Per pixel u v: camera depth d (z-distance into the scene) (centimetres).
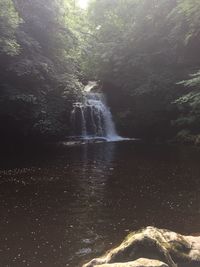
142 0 2852
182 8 2183
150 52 2845
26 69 2056
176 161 1691
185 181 1309
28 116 2172
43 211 1005
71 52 2880
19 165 1608
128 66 2862
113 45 2984
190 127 2450
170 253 659
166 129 2628
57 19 2480
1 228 887
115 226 902
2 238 831
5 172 1461
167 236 699
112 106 2992
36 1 2352
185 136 2386
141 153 1947
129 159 1756
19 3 2289
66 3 2938
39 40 2400
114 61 2970
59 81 2380
